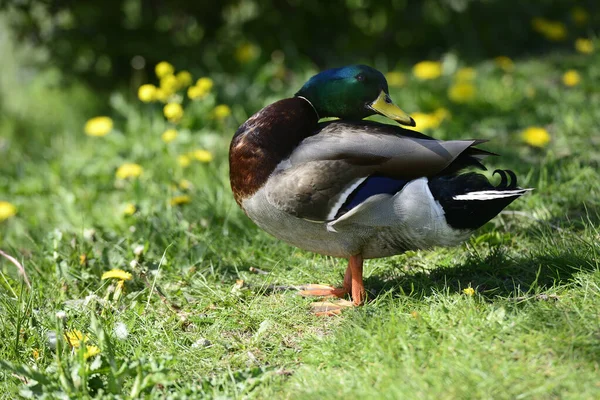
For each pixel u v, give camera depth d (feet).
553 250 24.14
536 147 35.70
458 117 40.19
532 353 18.54
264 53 54.19
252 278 25.90
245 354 20.92
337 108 23.48
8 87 64.34
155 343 21.56
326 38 57.52
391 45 57.93
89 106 59.36
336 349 20.02
